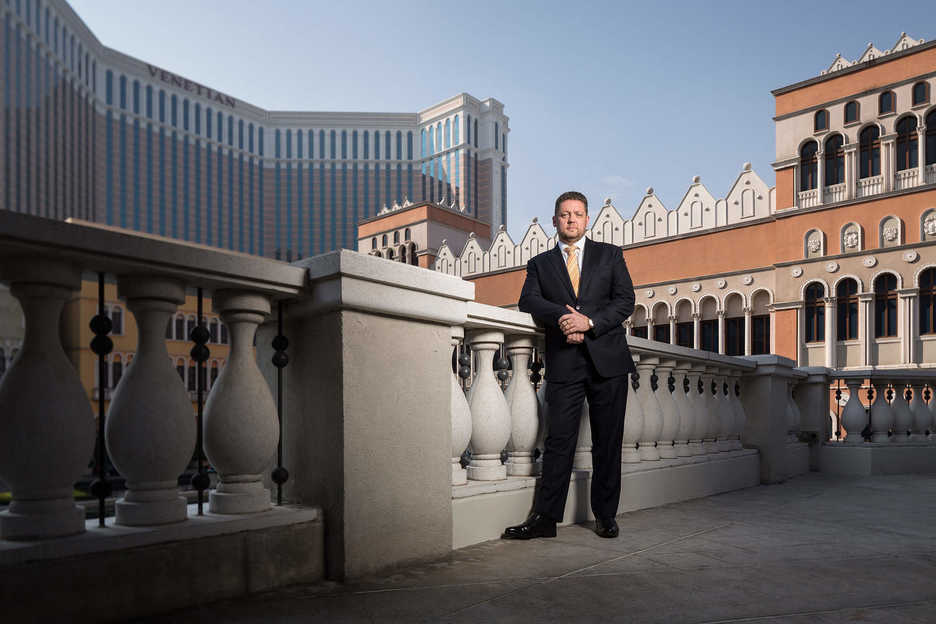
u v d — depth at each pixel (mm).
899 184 20531
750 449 6223
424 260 35062
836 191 21812
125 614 1885
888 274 20250
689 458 5121
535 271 3594
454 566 2705
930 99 19984
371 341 2557
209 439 2273
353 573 2428
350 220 146250
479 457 3494
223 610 2037
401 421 2666
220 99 139750
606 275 3410
